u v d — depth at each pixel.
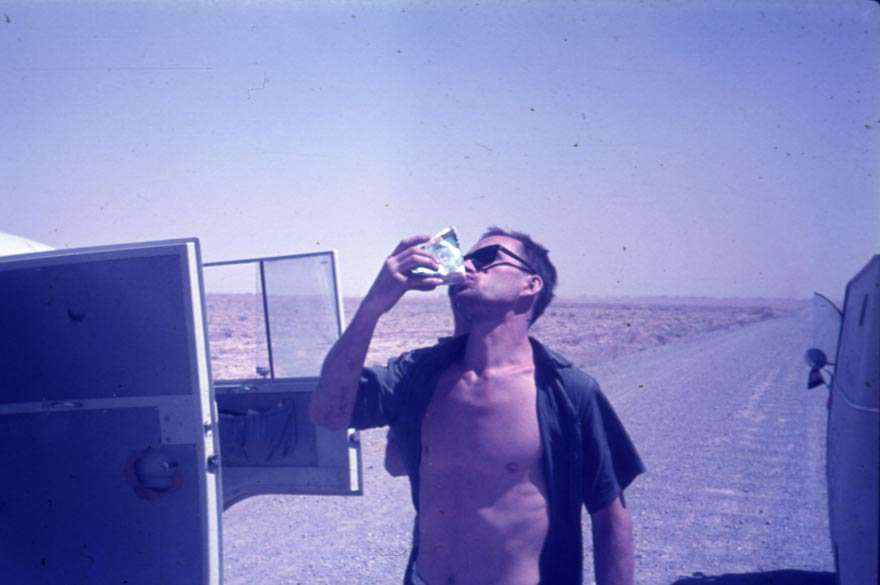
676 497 7.01
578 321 54.91
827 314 5.04
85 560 3.35
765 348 28.27
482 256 2.28
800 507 6.62
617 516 2.22
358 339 2.23
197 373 3.19
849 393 3.85
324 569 5.10
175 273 3.21
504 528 2.14
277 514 6.57
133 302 3.26
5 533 3.45
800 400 13.82
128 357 3.27
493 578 2.13
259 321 5.43
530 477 2.16
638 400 14.20
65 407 3.35
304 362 5.16
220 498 3.27
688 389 15.82
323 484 4.91
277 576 4.98
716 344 31.67
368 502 6.95
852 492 3.52
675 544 5.64
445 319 59.62
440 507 2.22
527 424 2.17
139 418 3.26
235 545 5.69
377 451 9.77
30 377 3.41
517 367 2.25
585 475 2.20
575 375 2.21
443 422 2.27
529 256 2.31
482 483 2.17
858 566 3.34
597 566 2.23
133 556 3.28
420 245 2.25
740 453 9.04
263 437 4.84
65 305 3.36
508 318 2.25
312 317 5.16
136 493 3.25
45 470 3.39
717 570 5.09
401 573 5.00
